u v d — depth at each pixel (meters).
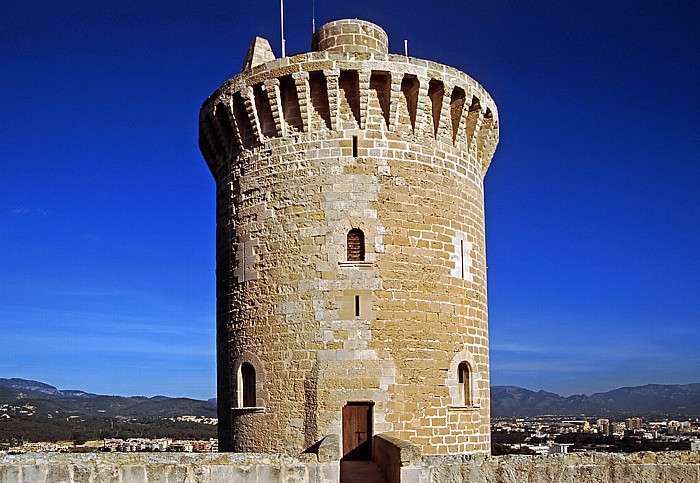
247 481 16.64
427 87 27.17
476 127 29.22
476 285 28.67
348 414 25.50
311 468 16.78
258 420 26.33
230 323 28.36
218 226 30.53
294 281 26.42
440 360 26.47
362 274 25.94
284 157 27.39
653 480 16.48
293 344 26.05
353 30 30.19
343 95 27.09
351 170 26.59
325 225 26.38
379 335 25.62
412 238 26.66
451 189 27.98
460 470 16.50
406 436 25.33
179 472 16.58
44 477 16.34
